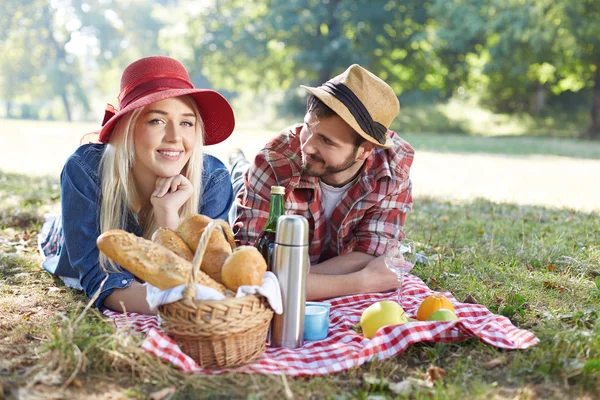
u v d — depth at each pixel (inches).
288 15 1208.8
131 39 2176.4
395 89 1261.1
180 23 1475.1
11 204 221.6
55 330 95.0
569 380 89.6
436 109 1205.7
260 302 90.5
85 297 125.3
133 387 85.4
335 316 115.0
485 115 1167.0
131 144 117.4
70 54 2046.0
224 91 1839.3
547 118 1128.2
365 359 94.5
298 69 1282.0
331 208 130.1
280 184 123.9
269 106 1451.8
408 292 127.0
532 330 109.3
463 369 91.8
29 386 83.6
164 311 88.4
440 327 99.1
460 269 151.4
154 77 118.0
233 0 1341.0
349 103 106.9
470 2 988.6
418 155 610.2
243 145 647.1
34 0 1945.1
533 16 858.8
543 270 151.3
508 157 603.8
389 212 130.0
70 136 773.3
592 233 196.5
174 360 88.0
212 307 86.4
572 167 503.5
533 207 263.7
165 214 118.3
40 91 2023.9
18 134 788.0
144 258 88.2
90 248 117.8
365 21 1161.4
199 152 125.4
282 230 97.1
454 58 1149.7
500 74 1059.9
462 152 663.1
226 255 94.7
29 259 153.3
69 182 120.2
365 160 125.3
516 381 89.4
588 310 117.9
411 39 1166.3
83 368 87.2
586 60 892.0
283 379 85.5
